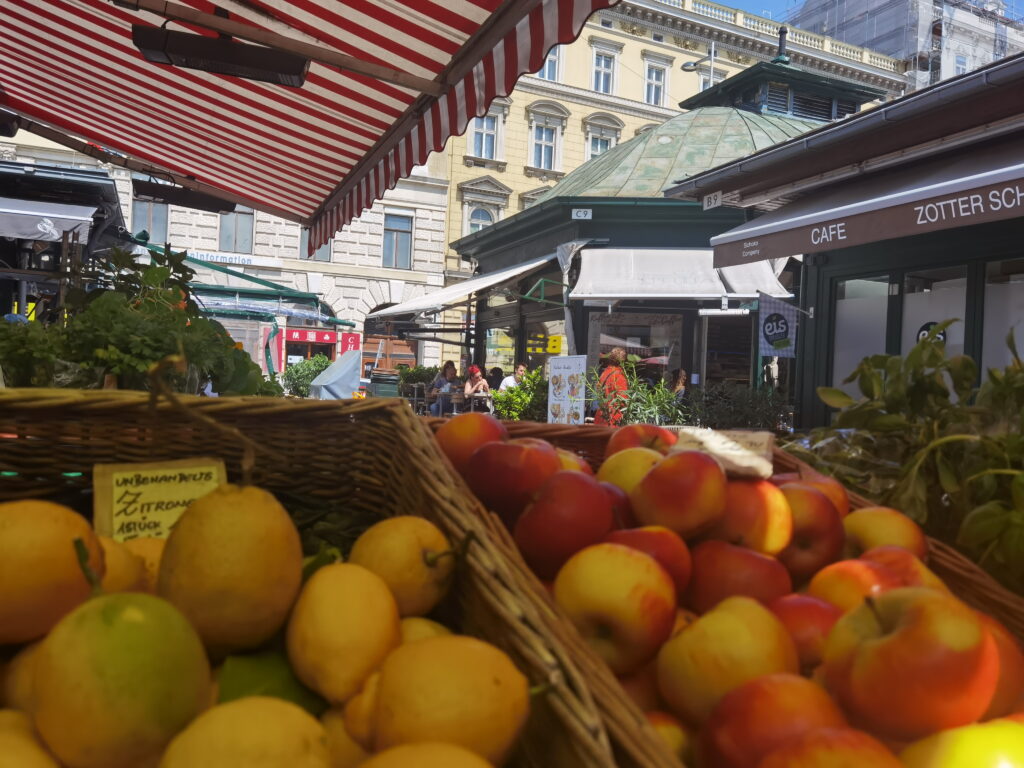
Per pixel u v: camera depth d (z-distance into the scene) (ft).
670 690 3.42
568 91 90.27
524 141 88.99
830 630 3.62
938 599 3.07
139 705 2.55
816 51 111.04
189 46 12.73
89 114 22.09
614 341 41.11
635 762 2.66
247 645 3.31
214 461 4.92
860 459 6.47
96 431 4.83
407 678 2.80
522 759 3.13
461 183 85.87
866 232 18.44
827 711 2.90
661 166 47.29
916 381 6.45
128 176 72.33
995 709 3.28
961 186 16.06
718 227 39.88
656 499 4.27
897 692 2.91
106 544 3.81
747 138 49.65
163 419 4.89
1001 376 6.18
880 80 119.24
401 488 4.75
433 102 15.06
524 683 2.86
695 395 30.53
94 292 12.31
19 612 3.20
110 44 17.30
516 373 39.50
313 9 13.21
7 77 20.92
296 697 3.26
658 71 97.76
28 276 20.53
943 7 128.47
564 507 4.06
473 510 3.92
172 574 3.18
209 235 76.43
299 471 5.24
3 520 3.29
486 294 47.06
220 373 10.65
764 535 4.29
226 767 2.37
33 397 4.56
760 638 3.30
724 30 100.12
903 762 2.93
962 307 22.22
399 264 84.23
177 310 11.07
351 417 5.32
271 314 46.93
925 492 5.54
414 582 3.71
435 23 12.34
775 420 29.19
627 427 5.97
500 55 12.09
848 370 25.80
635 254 39.50
